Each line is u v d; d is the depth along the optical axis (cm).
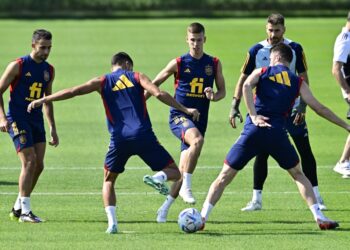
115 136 3028
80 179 4228
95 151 5066
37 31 3284
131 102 3048
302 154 3594
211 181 4203
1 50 11212
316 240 2947
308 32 13588
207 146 5231
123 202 3694
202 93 3700
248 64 3584
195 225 3053
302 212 3500
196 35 3666
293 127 3572
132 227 3183
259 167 3528
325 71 9162
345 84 4088
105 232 3070
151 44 12144
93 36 13375
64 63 9856
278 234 3050
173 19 16862
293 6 17950
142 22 16125
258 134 3041
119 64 3148
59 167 4559
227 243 2897
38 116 3334
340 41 4059
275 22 3522
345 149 4325
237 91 3616
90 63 9856
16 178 4250
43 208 3550
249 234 3053
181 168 3641
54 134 3431
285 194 3900
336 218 3372
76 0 18050
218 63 3716
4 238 2972
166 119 6303
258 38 12825
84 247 2833
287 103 3078
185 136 3594
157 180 2947
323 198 3794
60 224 3231
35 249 2806
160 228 3164
